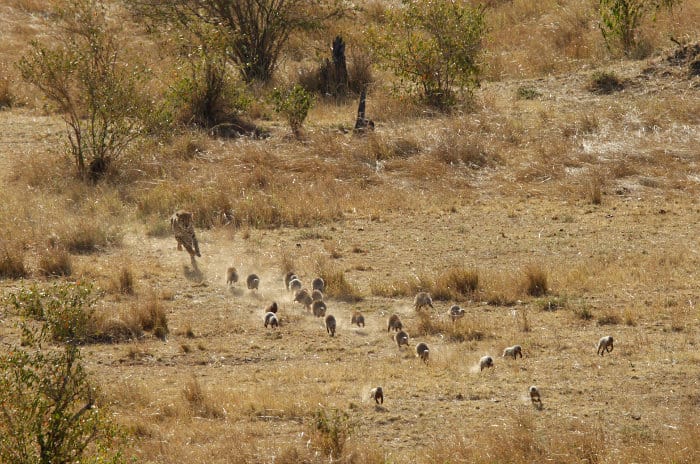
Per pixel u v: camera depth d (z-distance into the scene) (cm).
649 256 5609
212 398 3609
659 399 3634
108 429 2883
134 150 7469
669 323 4581
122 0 11800
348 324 4662
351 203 6806
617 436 3294
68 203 6600
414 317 4778
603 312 4694
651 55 10294
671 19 10800
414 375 3959
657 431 3331
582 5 12088
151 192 6756
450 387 3788
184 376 3972
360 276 5409
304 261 5566
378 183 7294
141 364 4116
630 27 10712
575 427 3350
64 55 7669
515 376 3906
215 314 4778
